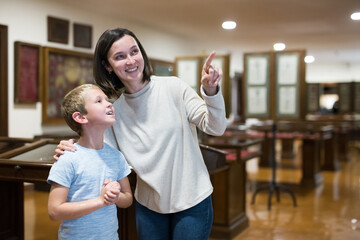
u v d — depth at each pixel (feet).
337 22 27.37
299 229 14.73
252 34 32.68
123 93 6.40
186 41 34.68
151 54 30.40
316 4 22.48
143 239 6.48
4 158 8.71
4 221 11.71
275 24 28.25
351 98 52.16
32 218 15.87
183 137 6.24
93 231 5.39
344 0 21.56
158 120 6.20
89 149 5.60
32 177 8.38
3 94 19.80
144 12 25.18
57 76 22.34
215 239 13.58
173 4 22.95
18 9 20.33
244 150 16.26
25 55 20.58
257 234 14.12
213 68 5.50
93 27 24.85
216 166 9.54
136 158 6.24
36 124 21.56
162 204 6.17
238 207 14.53
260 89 19.53
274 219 16.03
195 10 24.38
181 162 6.20
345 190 21.76
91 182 5.41
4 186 11.66
